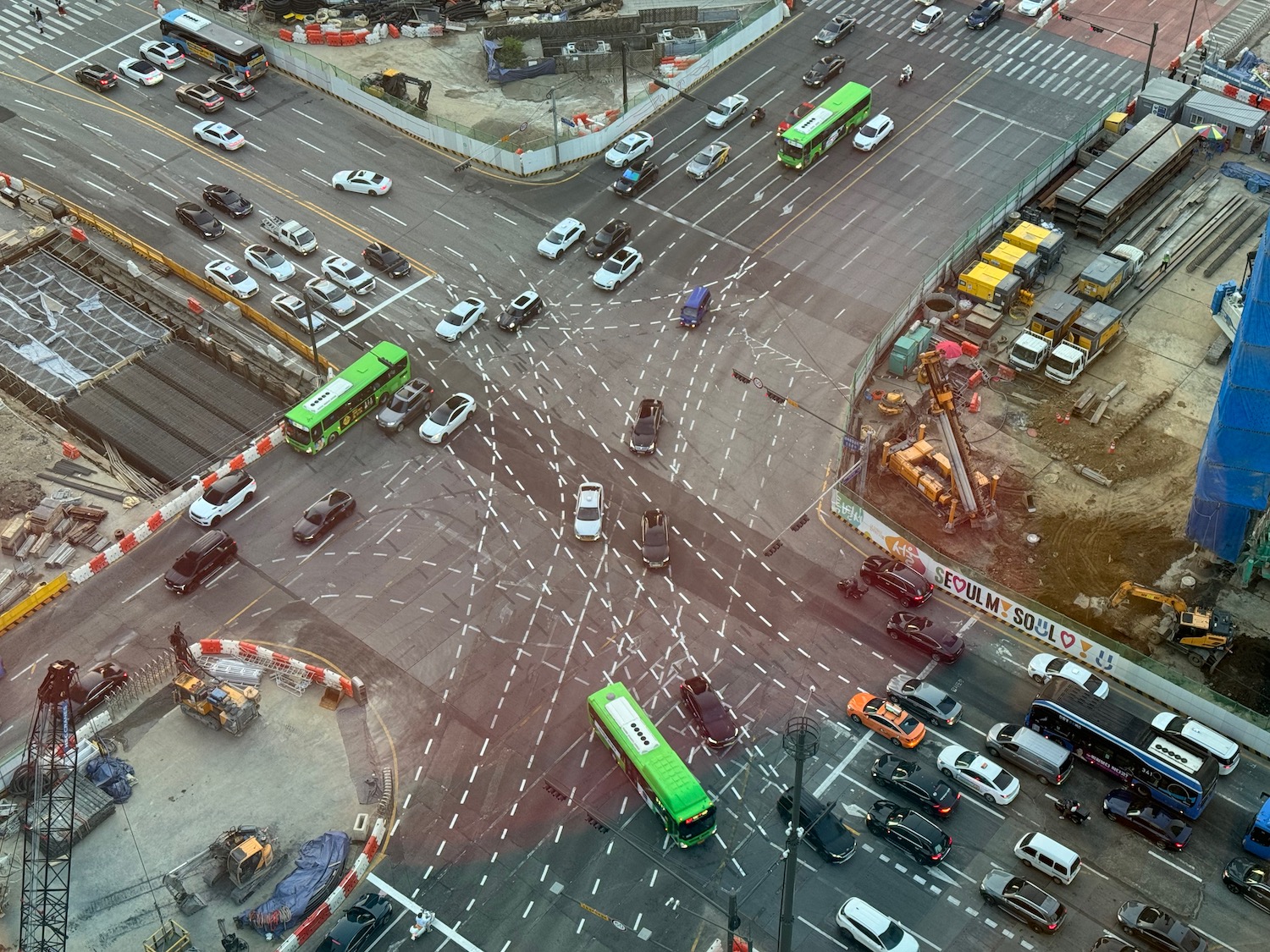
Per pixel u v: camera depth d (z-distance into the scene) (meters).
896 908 90.12
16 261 141.50
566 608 108.81
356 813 96.25
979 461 119.94
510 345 130.88
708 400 125.25
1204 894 90.38
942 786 94.75
